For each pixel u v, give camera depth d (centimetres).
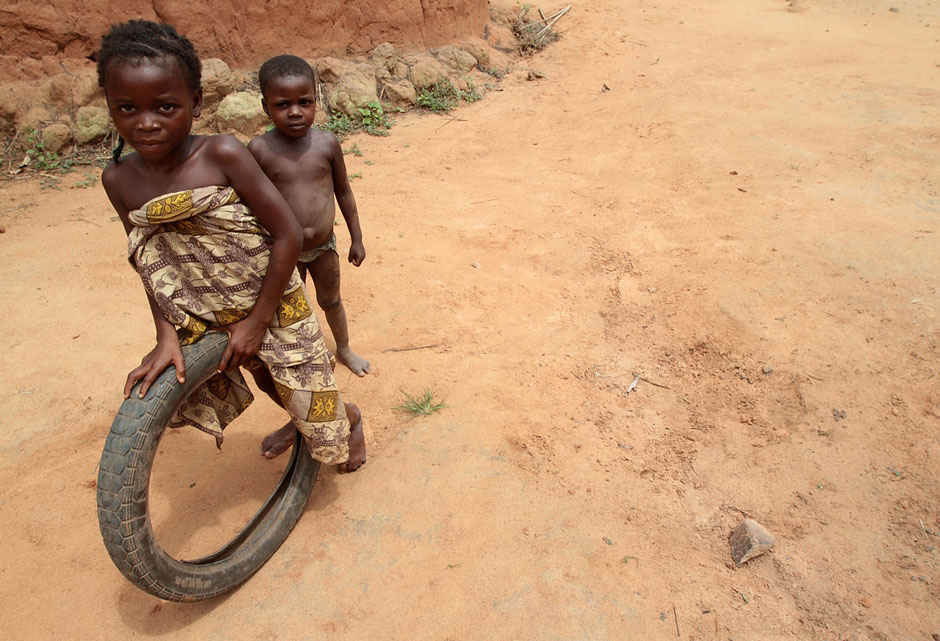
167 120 224
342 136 894
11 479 363
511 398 404
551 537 313
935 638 268
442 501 332
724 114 859
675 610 282
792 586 291
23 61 827
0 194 732
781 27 1251
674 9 1394
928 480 331
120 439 238
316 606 286
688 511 329
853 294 463
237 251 255
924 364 396
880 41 1134
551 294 517
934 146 705
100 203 710
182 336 266
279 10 922
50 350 465
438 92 1006
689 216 607
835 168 678
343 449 309
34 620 288
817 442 359
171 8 862
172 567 257
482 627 275
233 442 382
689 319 464
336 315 411
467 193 704
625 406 401
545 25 1244
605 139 830
